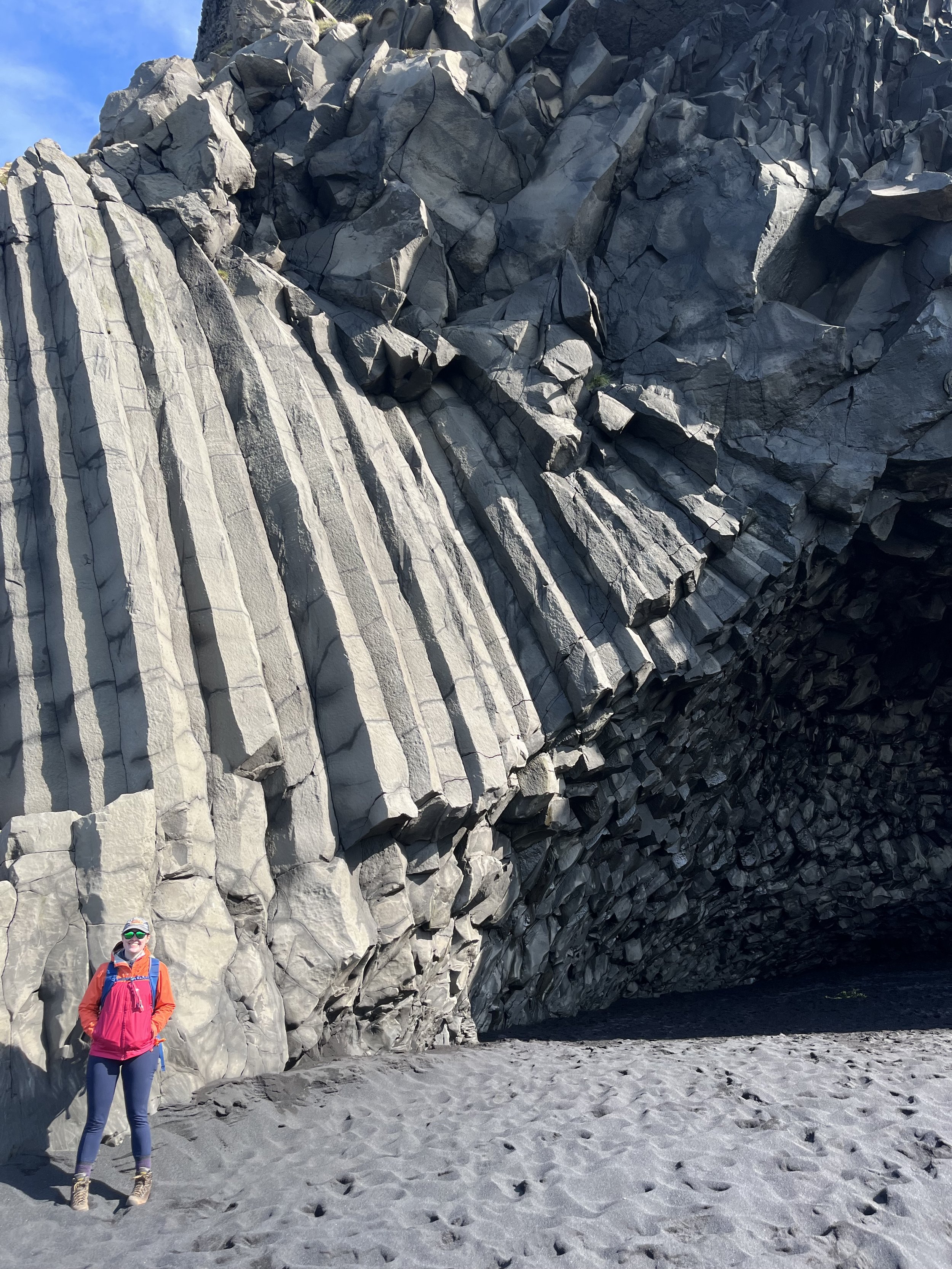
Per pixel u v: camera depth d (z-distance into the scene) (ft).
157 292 33.76
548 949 39.09
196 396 32.99
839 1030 40.63
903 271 41.47
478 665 33.35
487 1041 34.76
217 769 26.13
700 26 44.88
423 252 40.78
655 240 43.14
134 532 27.17
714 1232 13.20
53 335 31.01
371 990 27.35
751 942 57.31
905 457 39.52
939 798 59.36
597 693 34.22
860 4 44.06
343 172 41.86
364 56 46.01
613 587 36.42
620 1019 43.96
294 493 31.63
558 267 42.32
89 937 19.97
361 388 38.58
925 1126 17.04
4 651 26.04
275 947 24.79
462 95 42.01
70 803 24.23
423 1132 18.34
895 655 53.01
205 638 27.63
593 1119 18.38
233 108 42.14
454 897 31.04
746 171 41.86
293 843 26.43
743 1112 18.37
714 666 38.93
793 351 40.24
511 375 39.68
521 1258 12.80
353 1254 13.20
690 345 41.45
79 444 28.84
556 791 34.53
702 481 40.29
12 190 33.55
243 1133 18.51
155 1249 13.70
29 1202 15.35
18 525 27.73
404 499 35.60
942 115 41.45
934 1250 12.77
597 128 43.27
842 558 43.37
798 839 55.57
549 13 45.62
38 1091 18.28
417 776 28.71
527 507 38.73
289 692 28.58
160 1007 16.07
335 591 30.55
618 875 43.60
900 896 58.03
